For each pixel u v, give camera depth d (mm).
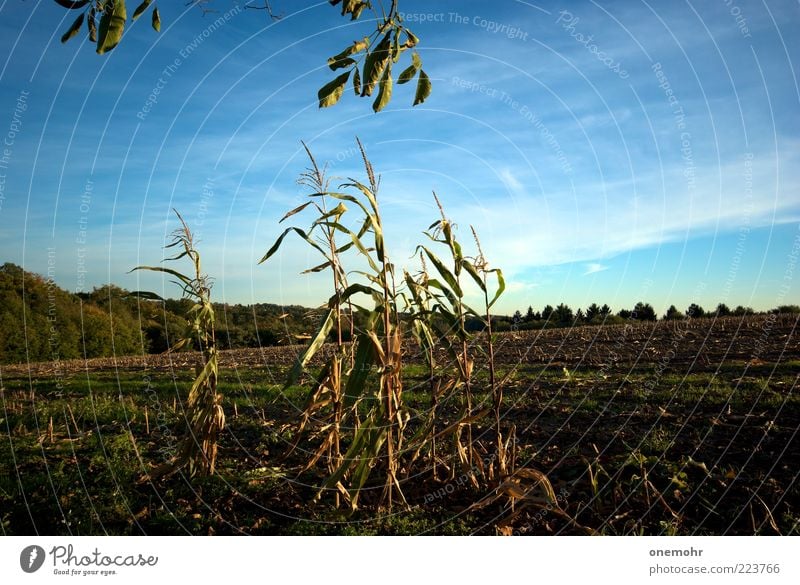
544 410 7883
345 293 4438
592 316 31297
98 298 37812
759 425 6414
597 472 4555
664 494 4465
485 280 4562
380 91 3066
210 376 5539
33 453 6531
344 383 4828
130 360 22688
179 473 5590
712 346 15328
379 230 4332
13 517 4625
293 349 22734
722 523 4012
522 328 28188
